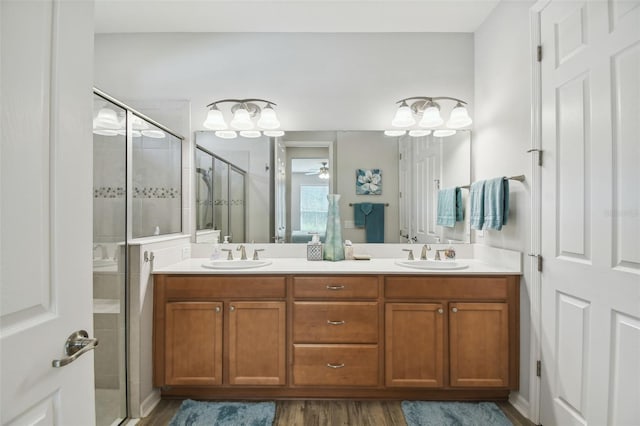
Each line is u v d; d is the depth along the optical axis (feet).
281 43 8.64
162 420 6.14
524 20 6.38
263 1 7.34
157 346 6.62
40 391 2.14
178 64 8.60
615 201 4.39
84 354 2.59
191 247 8.55
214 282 6.66
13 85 1.98
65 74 2.38
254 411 6.26
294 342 6.66
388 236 8.66
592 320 4.78
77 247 2.50
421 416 6.13
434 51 8.64
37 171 2.15
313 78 8.66
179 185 8.50
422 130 8.58
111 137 6.02
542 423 5.90
